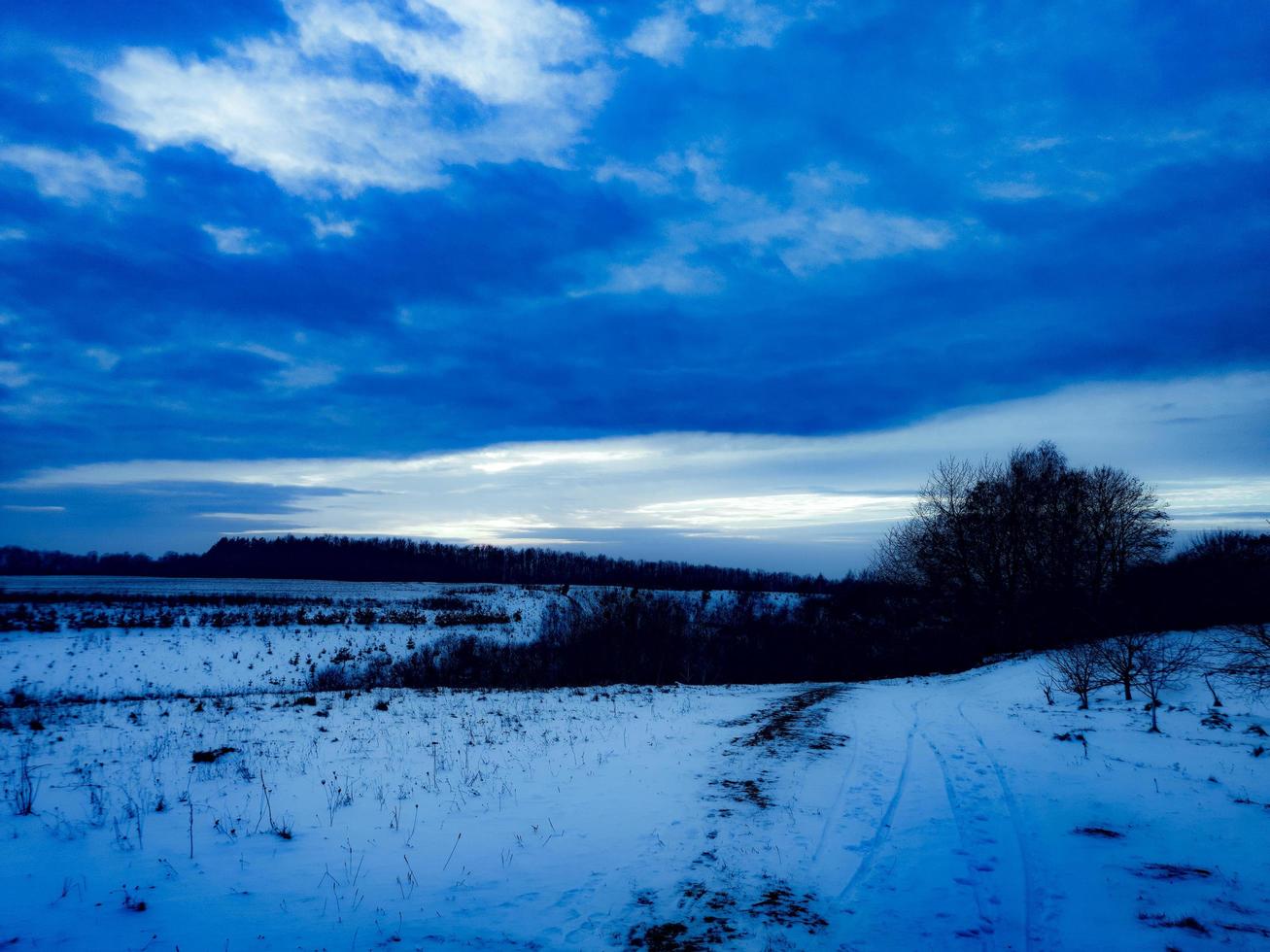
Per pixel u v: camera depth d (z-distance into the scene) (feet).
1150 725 40.57
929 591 132.46
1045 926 17.79
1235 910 17.75
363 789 32.63
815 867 22.29
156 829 26.32
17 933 17.42
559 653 136.05
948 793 30.22
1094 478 116.88
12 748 40.88
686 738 45.57
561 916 19.10
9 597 181.68
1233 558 83.51
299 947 17.10
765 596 243.60
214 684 91.76
